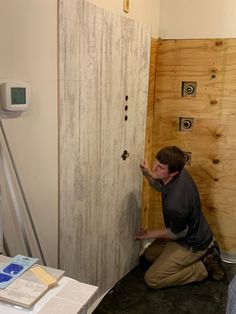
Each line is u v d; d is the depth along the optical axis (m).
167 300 2.25
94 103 1.86
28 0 1.37
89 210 1.96
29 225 1.52
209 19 2.54
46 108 1.54
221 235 2.79
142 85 2.36
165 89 2.74
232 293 1.37
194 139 2.74
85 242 1.96
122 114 2.16
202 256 2.43
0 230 1.30
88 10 1.71
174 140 2.80
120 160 2.22
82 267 1.97
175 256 2.37
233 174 2.67
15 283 1.02
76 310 0.94
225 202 2.73
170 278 2.36
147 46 2.34
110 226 2.21
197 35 2.60
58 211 1.72
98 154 1.97
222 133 2.65
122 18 2.01
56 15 1.53
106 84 1.95
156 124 2.82
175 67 2.69
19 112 1.40
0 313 0.93
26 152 1.46
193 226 2.36
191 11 2.58
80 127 1.78
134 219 2.52
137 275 2.54
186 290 2.37
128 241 2.48
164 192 2.34
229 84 2.56
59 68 1.58
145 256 2.74
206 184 2.76
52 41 1.53
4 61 1.30
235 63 2.52
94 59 1.81
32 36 1.41
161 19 2.67
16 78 1.36
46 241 1.65
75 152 1.76
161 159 2.24
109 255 2.26
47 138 1.57
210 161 2.72
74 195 1.81
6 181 1.37
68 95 1.66
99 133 1.95
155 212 2.92
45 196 1.61
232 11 2.47
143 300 2.24
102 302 2.21
